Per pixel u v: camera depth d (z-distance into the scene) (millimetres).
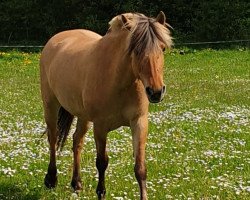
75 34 10844
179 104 19797
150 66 7395
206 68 32906
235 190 9531
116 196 9391
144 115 8391
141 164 8180
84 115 9383
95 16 53062
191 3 52562
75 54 9656
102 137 8812
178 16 53625
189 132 14844
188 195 9273
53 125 10531
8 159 11797
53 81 10062
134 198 9250
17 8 53344
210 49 43656
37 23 54281
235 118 16984
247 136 14414
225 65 34281
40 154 12250
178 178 10422
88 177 10516
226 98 21234
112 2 53125
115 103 8414
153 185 9883
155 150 12656
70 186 10156
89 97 8734
